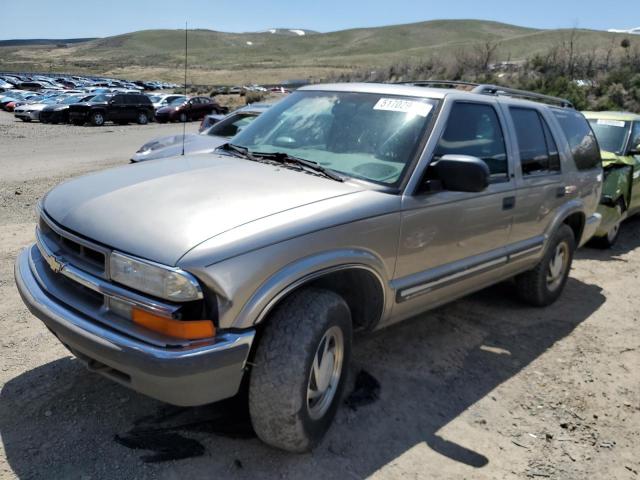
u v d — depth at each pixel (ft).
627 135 26.73
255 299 8.38
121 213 9.12
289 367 8.70
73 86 216.13
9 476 8.70
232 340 8.20
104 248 8.61
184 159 12.37
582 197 17.34
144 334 8.11
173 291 7.97
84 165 45.42
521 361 13.78
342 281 10.69
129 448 9.51
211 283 8.04
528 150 14.80
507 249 14.11
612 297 18.83
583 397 12.32
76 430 9.89
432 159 11.42
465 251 12.60
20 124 93.20
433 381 12.50
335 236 9.43
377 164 11.32
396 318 11.60
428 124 11.73
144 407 10.64
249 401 8.96
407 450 10.07
